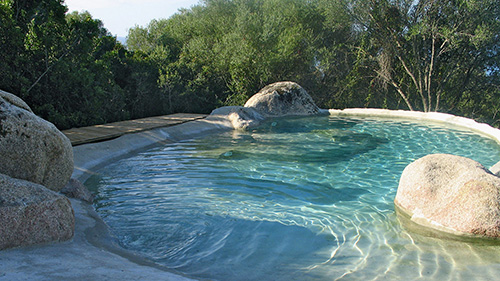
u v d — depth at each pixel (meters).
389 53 20.23
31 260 3.37
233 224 5.11
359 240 4.67
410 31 19.14
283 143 10.68
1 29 10.59
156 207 5.71
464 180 4.90
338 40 22.75
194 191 6.49
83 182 7.00
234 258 4.19
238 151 9.64
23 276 2.95
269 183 6.99
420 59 20.58
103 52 16.47
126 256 4.09
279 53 18.94
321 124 14.20
